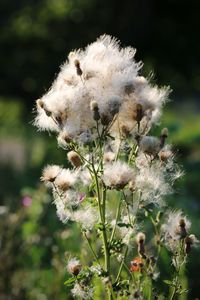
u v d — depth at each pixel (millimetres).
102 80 3256
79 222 3543
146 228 5531
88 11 18641
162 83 19031
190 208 6902
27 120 18859
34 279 5934
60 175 3486
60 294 5512
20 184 11406
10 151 19484
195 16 18531
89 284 3824
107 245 3396
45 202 6637
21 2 19516
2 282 5988
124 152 3557
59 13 18906
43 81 17875
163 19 18688
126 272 4176
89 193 3670
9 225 6367
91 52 3355
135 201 3617
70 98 3240
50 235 6246
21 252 6199
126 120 3316
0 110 22938
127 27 18234
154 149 3309
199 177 8500
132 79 3217
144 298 3740
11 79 17922
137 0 18172
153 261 3688
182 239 3549
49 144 14516
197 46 18734
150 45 18609
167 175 3525
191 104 18828
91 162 3539
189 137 10180
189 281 5430
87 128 3260
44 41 18094
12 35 18109
